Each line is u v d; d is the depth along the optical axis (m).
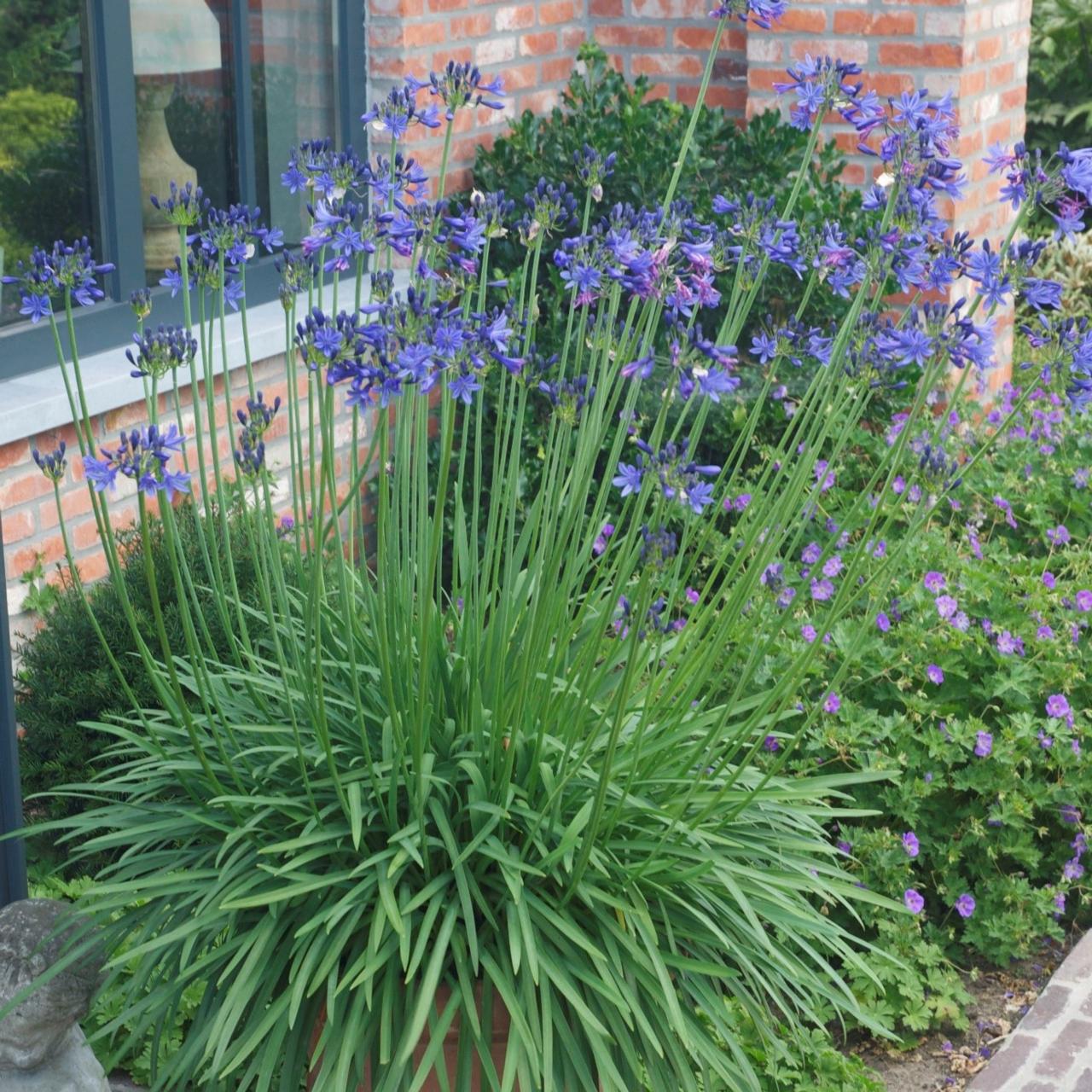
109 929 2.59
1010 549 5.11
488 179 5.82
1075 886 3.98
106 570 4.60
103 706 3.80
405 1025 2.39
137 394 4.52
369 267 5.48
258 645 3.46
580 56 6.22
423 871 2.58
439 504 2.40
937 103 2.57
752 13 2.78
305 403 5.33
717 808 2.70
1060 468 5.30
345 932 2.39
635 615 2.29
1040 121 10.05
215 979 2.55
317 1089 2.34
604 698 2.95
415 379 2.23
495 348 2.25
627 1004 2.40
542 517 2.88
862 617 4.14
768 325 2.79
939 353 2.42
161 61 4.88
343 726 2.77
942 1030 3.57
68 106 4.58
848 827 3.82
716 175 5.70
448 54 5.76
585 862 2.42
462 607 2.99
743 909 2.48
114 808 2.72
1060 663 4.13
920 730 4.03
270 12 5.29
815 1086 3.21
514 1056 2.30
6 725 2.73
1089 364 2.34
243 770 2.72
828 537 4.82
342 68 5.58
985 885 3.88
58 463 2.62
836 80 2.69
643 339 2.76
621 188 5.61
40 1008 2.49
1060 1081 3.29
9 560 4.25
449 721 2.69
